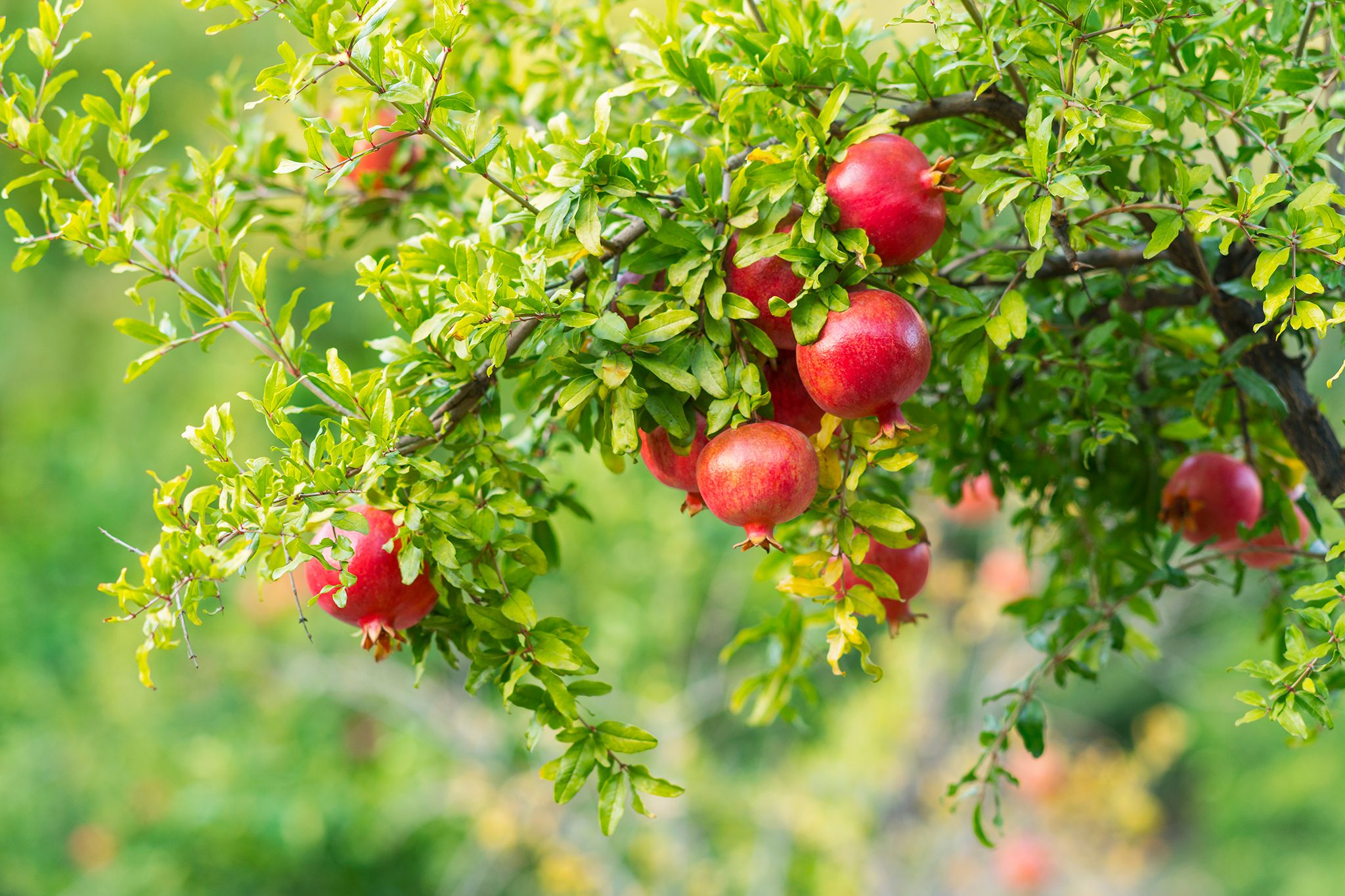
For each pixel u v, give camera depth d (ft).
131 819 22.79
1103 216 8.10
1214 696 31.40
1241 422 9.09
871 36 8.77
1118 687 40.78
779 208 7.97
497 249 8.02
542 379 8.11
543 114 9.85
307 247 9.93
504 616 8.07
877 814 21.29
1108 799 24.84
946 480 9.39
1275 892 32.78
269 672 23.06
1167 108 8.25
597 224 7.92
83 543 23.85
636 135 8.13
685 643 22.45
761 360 8.12
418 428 8.00
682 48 8.59
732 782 21.98
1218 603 26.03
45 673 23.17
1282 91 8.32
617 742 8.06
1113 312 8.90
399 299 8.18
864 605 8.17
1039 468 9.27
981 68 8.30
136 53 27.89
